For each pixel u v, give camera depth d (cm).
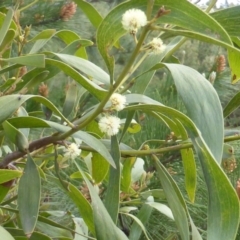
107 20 27
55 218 64
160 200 76
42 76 38
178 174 82
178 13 26
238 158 74
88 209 36
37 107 72
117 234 27
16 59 32
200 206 76
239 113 109
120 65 146
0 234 25
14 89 40
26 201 30
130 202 52
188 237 32
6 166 34
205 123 25
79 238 47
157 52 28
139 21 24
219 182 26
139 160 56
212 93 26
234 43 35
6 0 91
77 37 48
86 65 36
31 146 34
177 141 39
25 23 101
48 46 109
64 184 35
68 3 106
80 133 33
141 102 36
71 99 41
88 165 46
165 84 102
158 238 80
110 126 31
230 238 26
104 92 33
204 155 27
